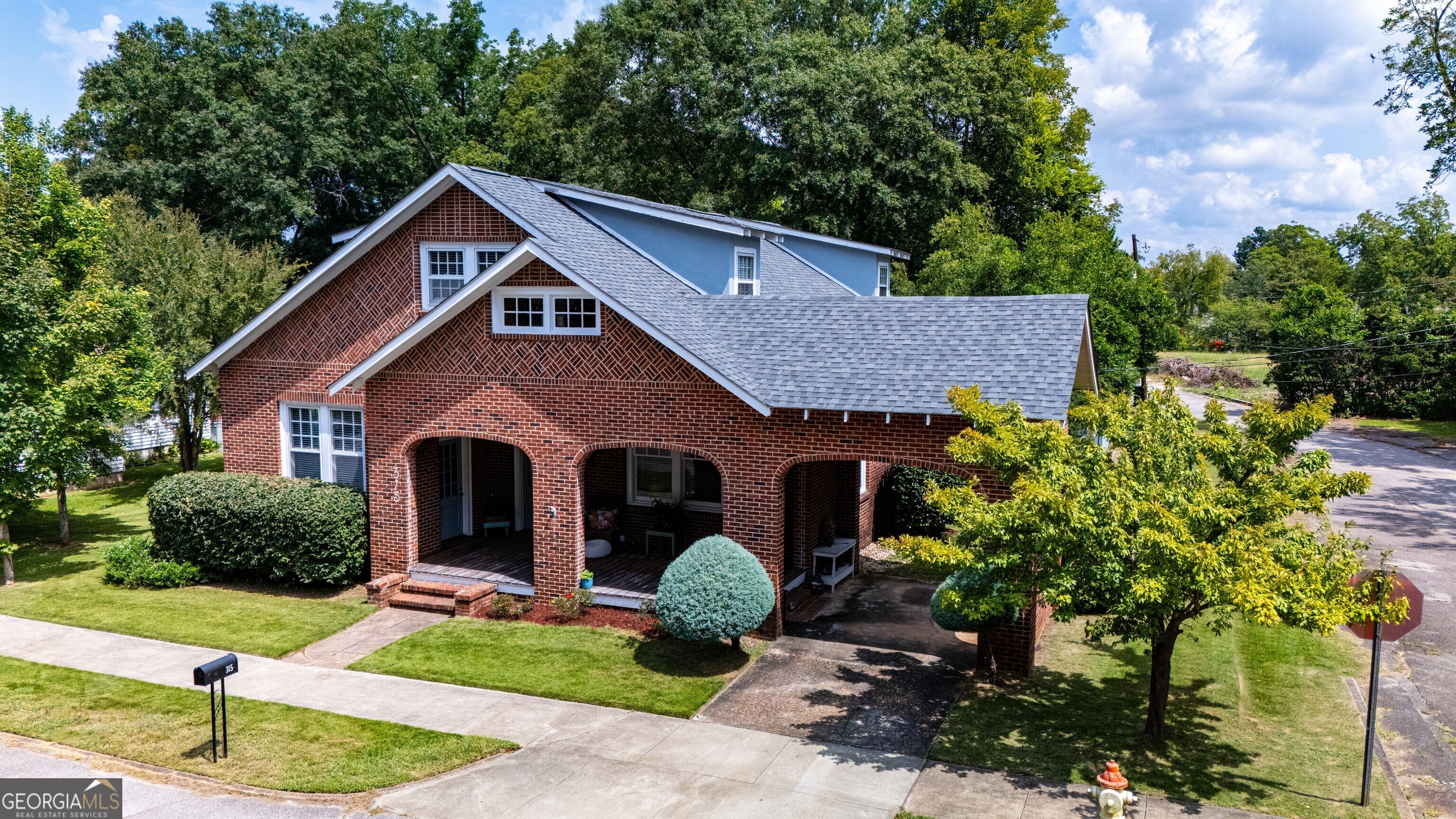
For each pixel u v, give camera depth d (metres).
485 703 11.72
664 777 9.70
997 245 34.16
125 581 16.98
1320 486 9.24
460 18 53.16
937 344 13.89
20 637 14.16
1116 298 32.59
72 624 14.84
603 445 14.89
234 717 11.25
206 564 17.08
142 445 30.53
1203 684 12.36
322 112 44.06
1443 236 67.81
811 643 14.01
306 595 16.45
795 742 10.59
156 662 13.15
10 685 12.20
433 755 10.19
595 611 15.22
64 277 17.88
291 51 43.41
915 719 11.21
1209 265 73.81
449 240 17.72
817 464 17.11
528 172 46.38
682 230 19.86
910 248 40.59
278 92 41.09
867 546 20.17
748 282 21.80
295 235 46.59
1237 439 10.02
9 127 17.06
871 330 14.67
